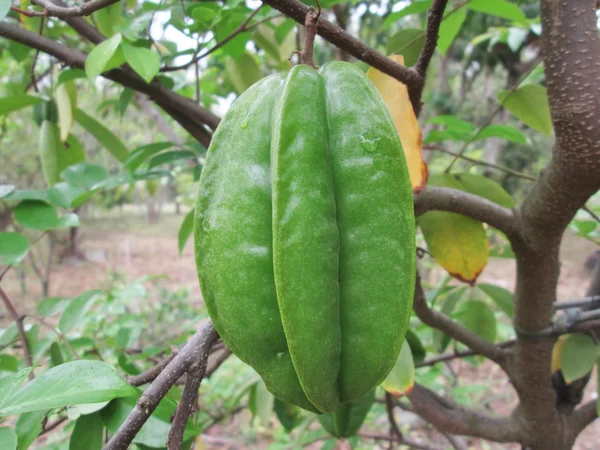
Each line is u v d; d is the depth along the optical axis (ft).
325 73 0.50
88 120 1.31
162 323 3.17
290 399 0.51
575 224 1.17
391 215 0.46
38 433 0.59
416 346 1.03
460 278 0.99
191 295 5.10
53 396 0.50
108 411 0.63
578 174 0.67
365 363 0.48
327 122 0.48
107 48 0.74
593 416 1.03
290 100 0.46
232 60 1.26
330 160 0.47
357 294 0.47
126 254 8.52
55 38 1.30
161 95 0.99
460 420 1.06
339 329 0.47
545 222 0.78
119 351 1.28
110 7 0.96
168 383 0.54
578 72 0.63
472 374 3.05
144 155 1.08
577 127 0.64
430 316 1.01
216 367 0.96
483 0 0.95
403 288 0.47
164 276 1.64
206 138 1.07
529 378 0.97
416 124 0.69
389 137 0.47
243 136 0.50
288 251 0.44
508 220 0.82
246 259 0.47
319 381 0.46
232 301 0.48
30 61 1.66
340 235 0.47
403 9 0.92
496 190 1.06
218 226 0.49
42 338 1.13
